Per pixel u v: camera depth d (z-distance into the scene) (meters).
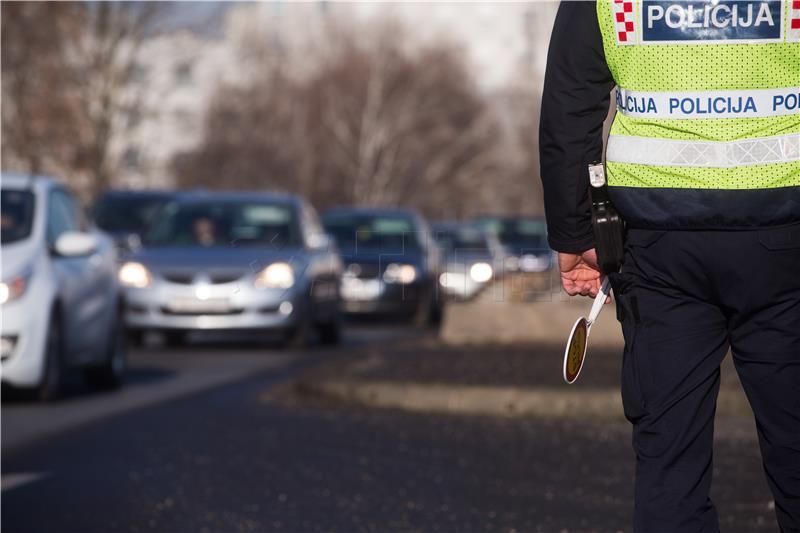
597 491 18.95
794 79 9.28
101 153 99.81
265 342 50.38
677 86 9.36
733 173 9.24
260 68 176.25
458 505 18.03
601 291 10.16
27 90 88.50
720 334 9.52
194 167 161.00
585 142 9.66
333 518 17.22
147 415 27.78
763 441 9.62
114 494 18.84
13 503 18.30
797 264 9.27
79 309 32.00
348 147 196.50
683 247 9.34
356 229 65.94
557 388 27.36
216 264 45.50
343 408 28.45
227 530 16.55
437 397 28.00
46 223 31.83
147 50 109.00
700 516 9.35
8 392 31.94
